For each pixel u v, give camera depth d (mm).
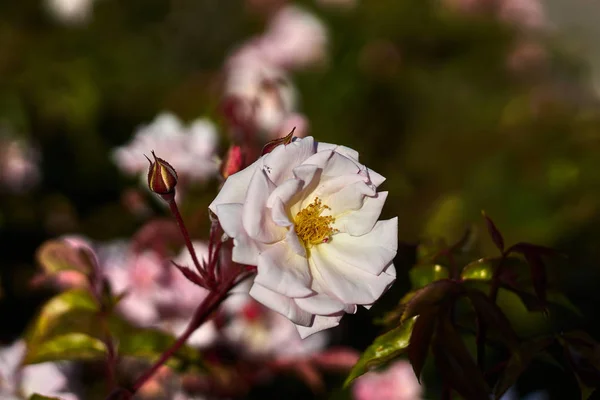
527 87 2240
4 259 1472
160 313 964
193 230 989
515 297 909
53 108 1851
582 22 2865
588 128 1615
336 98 2023
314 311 752
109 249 1008
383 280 769
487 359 1118
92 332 857
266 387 1153
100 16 2529
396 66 2160
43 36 2305
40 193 1616
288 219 754
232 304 977
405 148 1948
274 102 1060
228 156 819
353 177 769
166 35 2600
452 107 2072
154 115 2029
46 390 913
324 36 1781
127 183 1791
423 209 1700
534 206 1562
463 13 2391
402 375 1049
